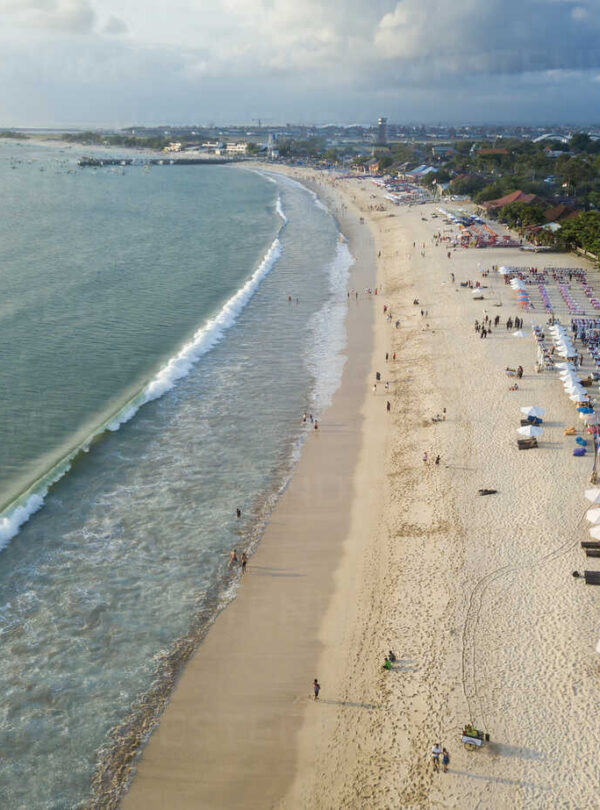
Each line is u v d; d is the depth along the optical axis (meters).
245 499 41.88
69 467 45.00
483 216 144.75
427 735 25.22
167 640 31.08
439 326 71.88
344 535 38.09
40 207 176.00
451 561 34.28
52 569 35.41
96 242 124.19
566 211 125.31
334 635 31.05
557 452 43.94
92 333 71.81
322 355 66.12
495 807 22.36
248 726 26.72
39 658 29.84
